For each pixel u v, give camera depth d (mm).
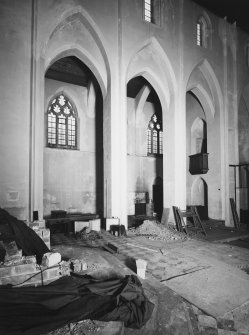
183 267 7902
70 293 4781
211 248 10680
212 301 5820
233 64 19500
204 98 19172
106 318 4430
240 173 20625
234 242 13336
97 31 13672
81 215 17906
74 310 4359
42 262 5910
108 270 6879
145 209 21688
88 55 14289
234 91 19406
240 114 22172
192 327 4965
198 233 14477
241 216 20609
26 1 12031
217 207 18562
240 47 20125
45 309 4316
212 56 18172
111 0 14195
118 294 4895
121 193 14086
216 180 18703
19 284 5250
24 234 7711
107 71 14383
